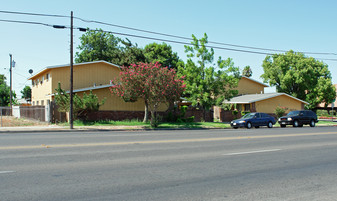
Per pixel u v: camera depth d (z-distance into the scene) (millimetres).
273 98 39344
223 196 5500
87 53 52719
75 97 23891
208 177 6926
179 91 24672
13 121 28453
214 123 29359
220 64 30203
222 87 31172
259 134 18891
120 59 44375
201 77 30766
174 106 31391
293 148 12234
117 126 23984
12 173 6895
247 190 5934
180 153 10328
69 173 7000
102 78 34344
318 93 47688
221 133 19578
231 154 10312
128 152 10273
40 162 8219
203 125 26875
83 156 9281
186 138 15555
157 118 27109
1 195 5277
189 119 30578
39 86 35500
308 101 48344
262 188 6105
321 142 14648
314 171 7855
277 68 49719
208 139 15195
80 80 32562
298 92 49688
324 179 7008
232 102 39250
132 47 44656
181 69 30969
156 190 5785
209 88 30547
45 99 32656
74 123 24328
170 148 11531
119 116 28594
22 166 7660
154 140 14219
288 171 7777
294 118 29203
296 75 46812
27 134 16828
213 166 8180
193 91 30109
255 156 9992
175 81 24391
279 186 6293
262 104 38156
